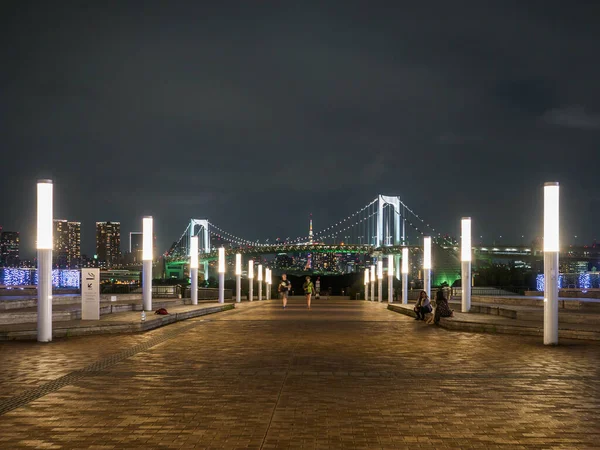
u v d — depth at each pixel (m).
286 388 9.02
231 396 8.48
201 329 18.31
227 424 7.06
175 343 14.51
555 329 14.30
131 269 118.50
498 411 7.71
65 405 7.95
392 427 6.96
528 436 6.64
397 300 50.84
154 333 16.94
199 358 11.97
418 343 14.67
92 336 16.03
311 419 7.28
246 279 107.75
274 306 37.03
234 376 9.98
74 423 7.10
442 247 85.44
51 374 10.14
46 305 14.73
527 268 101.62
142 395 8.54
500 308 21.70
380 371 10.50
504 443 6.39
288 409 7.76
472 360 11.85
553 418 7.38
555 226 14.40
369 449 6.17
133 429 6.85
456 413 7.60
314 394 8.62
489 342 14.93
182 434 6.66
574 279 56.75
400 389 8.98
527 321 18.88
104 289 42.59
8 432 6.75
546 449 6.20
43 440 6.45
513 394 8.70
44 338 14.68
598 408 7.89
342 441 6.43
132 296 33.62
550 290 14.36
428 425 7.05
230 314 26.66
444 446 6.28
